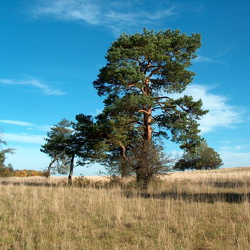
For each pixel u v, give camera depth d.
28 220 9.09
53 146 26.94
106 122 22.56
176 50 23.61
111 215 9.71
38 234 7.63
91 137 24.50
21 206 10.63
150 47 21.61
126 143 23.73
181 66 21.92
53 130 40.69
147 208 10.98
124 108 21.77
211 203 11.62
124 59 21.81
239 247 6.45
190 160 80.81
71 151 25.66
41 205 11.30
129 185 19.97
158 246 6.75
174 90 24.20
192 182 22.42
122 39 22.84
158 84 24.39
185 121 22.30
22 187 16.81
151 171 19.89
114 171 21.92
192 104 22.27
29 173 66.00
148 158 20.00
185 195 13.91
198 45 23.19
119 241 7.28
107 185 20.52
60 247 6.65
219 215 9.59
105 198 12.84
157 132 24.36
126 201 12.42
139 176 20.23
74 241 7.17
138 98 20.75
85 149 25.53
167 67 22.39
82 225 8.65
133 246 6.80
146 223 8.81
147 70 23.38
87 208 10.80
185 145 22.84
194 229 8.11
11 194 13.80
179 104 22.55
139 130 25.02
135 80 20.77
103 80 22.92
